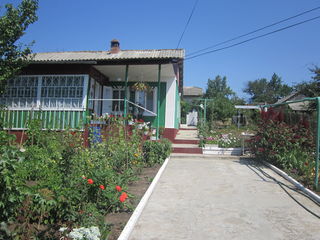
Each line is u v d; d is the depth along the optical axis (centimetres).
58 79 1029
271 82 7762
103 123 891
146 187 553
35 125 708
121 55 1102
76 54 1195
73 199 327
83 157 493
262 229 371
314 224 391
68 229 266
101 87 1269
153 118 1266
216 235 349
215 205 466
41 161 498
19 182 283
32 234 262
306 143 763
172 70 1118
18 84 1044
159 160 823
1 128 644
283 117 850
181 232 356
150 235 344
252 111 2409
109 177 411
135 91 1305
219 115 2748
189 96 3822
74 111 1001
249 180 646
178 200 490
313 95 1240
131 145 700
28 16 815
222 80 6669
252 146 907
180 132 1514
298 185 583
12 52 813
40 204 291
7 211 267
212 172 733
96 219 328
